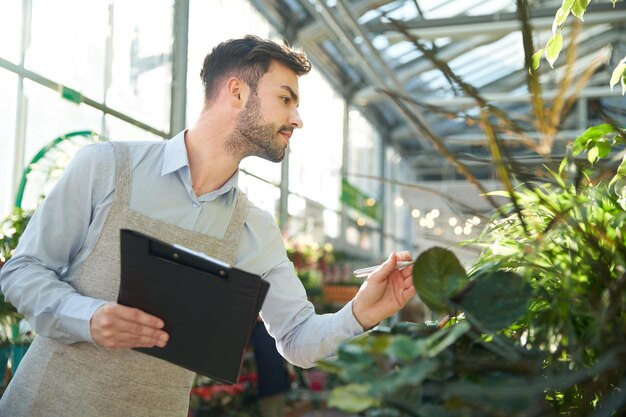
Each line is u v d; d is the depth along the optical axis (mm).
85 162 1635
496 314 768
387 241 17484
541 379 665
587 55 11633
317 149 12641
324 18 10117
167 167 1695
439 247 788
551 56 1276
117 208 1638
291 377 4754
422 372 601
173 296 1271
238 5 9312
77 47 5836
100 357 1554
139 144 1733
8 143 5078
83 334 1380
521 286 771
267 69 1710
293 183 11375
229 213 1782
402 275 1491
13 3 5102
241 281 1225
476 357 753
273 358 4625
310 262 8031
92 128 6074
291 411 4449
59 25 5590
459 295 777
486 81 14430
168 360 1339
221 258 1744
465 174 828
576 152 1189
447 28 10180
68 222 1607
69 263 1675
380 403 648
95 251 1623
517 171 833
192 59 7930
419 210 12352
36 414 1549
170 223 1686
